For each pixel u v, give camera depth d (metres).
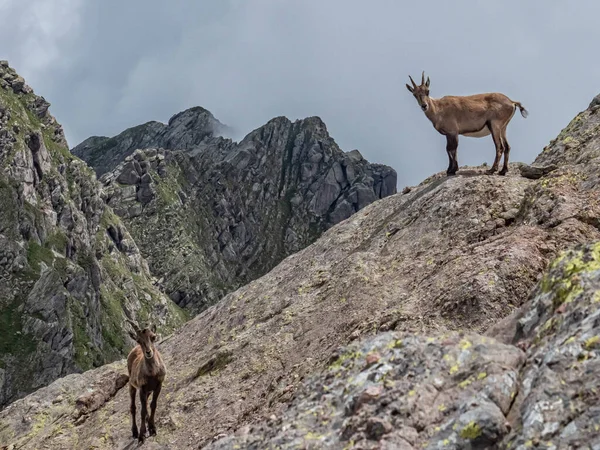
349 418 8.41
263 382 15.48
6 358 143.50
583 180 15.70
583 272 9.45
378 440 7.80
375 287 16.42
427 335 9.83
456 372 8.65
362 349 10.13
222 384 16.48
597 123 19.28
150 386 15.45
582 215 14.21
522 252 13.44
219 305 23.45
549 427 6.99
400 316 13.66
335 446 8.11
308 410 9.26
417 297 14.48
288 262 23.17
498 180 17.92
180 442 14.92
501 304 12.54
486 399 7.84
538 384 7.66
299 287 19.53
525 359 8.63
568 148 18.64
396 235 18.83
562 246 13.50
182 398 16.89
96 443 17.19
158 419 16.52
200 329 22.55
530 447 6.85
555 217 14.48
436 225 17.70
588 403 7.04
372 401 8.52
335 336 15.18
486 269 13.38
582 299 8.84
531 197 15.95
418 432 7.86
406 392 8.44
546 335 8.89
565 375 7.60
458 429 7.55
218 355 18.00
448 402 8.17
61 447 18.08
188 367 19.27
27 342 149.75
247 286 23.22
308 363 14.64
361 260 18.14
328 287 18.16
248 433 9.67
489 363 8.47
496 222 16.11
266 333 17.78
